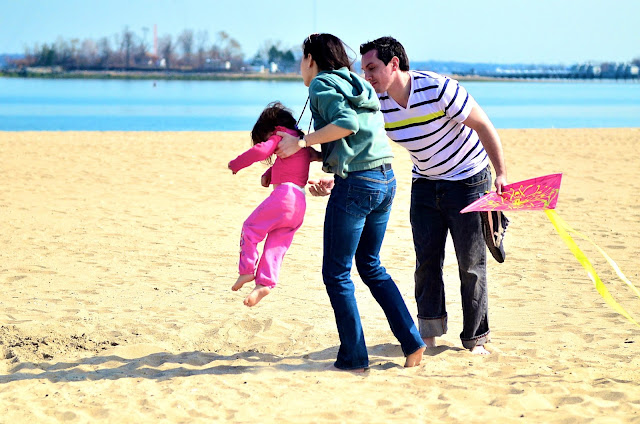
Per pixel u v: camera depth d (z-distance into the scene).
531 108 94.12
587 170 25.72
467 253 7.85
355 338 7.46
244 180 23.20
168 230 15.63
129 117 69.44
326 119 6.92
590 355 8.02
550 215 7.22
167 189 21.36
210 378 7.39
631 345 8.38
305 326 9.23
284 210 7.17
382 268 7.69
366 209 7.09
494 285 11.35
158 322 9.35
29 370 7.64
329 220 7.16
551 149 32.84
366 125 6.98
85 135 38.81
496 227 7.72
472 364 7.73
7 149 31.06
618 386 6.90
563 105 104.88
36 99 113.62
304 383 7.19
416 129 7.59
